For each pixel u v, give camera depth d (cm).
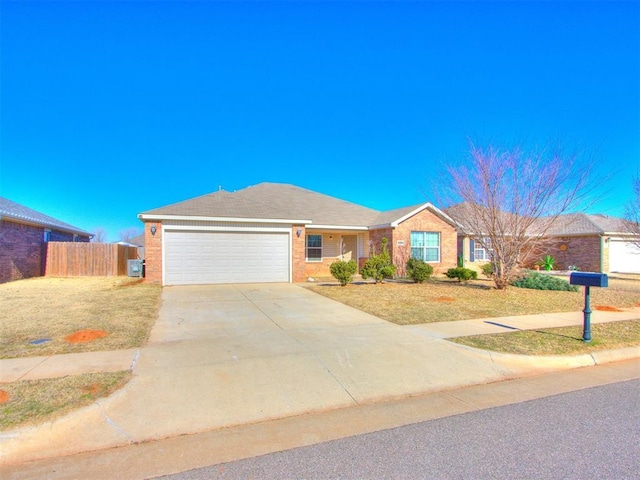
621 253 2455
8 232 1590
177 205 1573
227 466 317
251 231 1539
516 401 452
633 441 355
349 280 1426
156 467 316
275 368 530
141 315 859
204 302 1053
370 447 346
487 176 1329
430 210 1997
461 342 658
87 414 386
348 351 605
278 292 1266
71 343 626
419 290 1338
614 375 551
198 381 480
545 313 944
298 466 316
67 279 1695
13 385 445
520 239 1352
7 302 1023
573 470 308
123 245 1994
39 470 312
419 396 466
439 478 298
